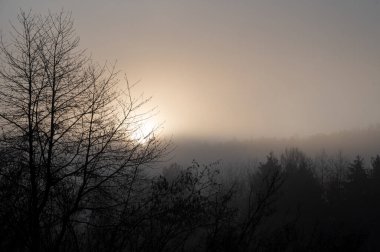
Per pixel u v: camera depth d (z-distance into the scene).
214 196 10.59
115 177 8.77
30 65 8.70
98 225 8.81
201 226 10.01
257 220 11.17
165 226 9.81
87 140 8.83
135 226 8.92
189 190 9.95
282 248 11.08
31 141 8.18
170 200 9.80
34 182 8.07
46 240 8.25
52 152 8.62
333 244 11.66
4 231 8.02
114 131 9.05
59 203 8.36
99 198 8.90
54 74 8.73
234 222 10.96
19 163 8.20
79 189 8.47
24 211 7.93
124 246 9.17
